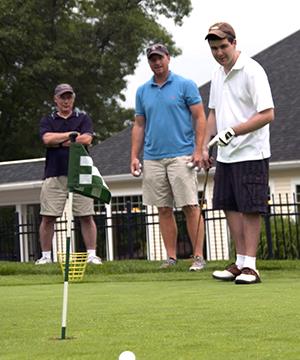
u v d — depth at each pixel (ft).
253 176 23.43
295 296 18.38
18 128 120.98
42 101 117.19
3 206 83.92
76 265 26.11
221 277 23.86
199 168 28.53
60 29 112.57
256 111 23.65
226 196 24.07
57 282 25.67
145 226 59.98
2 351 12.19
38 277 27.71
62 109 31.99
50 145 32.07
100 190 14.84
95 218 54.54
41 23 110.42
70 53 110.52
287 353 11.17
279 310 15.76
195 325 14.10
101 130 118.83
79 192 14.61
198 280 24.56
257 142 23.48
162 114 28.63
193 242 28.63
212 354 11.23
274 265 29.89
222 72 24.12
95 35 114.32
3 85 115.44
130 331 13.70
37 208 79.56
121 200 69.92
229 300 17.87
